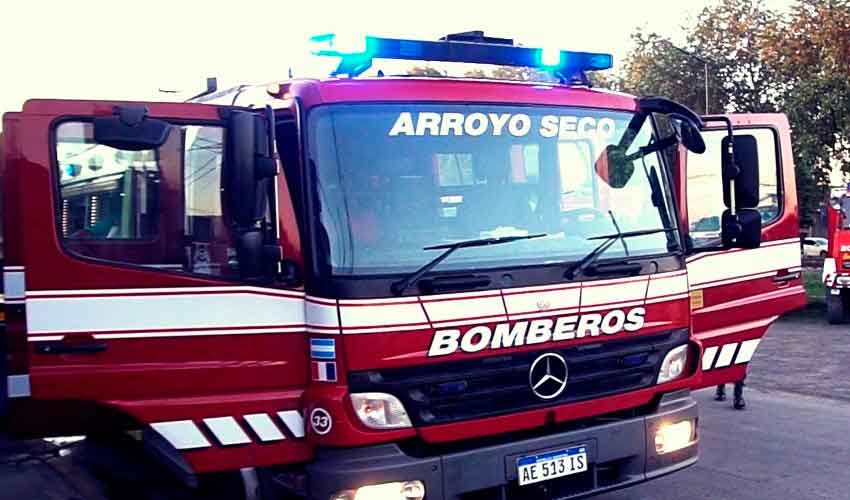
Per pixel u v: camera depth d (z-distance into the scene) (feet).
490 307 15.25
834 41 72.79
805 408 30.25
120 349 14.71
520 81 16.99
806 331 49.19
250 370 15.08
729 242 18.25
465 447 15.37
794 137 79.56
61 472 23.11
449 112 15.76
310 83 15.03
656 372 17.30
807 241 92.53
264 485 15.74
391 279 14.61
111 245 14.82
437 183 15.43
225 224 14.94
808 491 21.33
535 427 15.99
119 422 17.28
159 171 14.98
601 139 17.30
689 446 17.67
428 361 14.74
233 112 14.17
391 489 14.51
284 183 14.99
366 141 15.07
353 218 14.74
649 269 17.17
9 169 16.16
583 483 16.31
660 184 17.99
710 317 21.21
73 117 14.62
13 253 16.97
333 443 14.40
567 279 16.08
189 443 14.89
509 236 15.79
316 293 14.53
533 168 16.39
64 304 14.51
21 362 17.08
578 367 16.25
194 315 14.97
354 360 14.32
